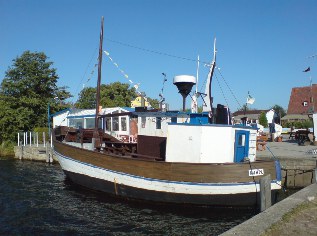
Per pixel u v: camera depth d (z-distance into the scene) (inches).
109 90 2151.8
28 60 1595.7
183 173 498.0
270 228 270.4
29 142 1428.4
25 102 1498.5
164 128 620.4
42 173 901.2
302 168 689.0
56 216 500.1
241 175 482.3
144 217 489.1
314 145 1034.1
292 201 348.5
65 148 681.6
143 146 601.0
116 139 746.2
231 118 617.9
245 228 268.5
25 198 612.1
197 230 436.1
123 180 557.3
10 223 468.1
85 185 640.4
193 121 591.5
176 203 509.7
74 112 1064.2
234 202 486.3
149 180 525.0
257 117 2549.2
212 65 624.7
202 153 511.8
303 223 285.1
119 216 495.2
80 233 428.1
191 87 604.1
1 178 822.5
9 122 1446.9
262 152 844.6
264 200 446.9
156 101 2144.4
